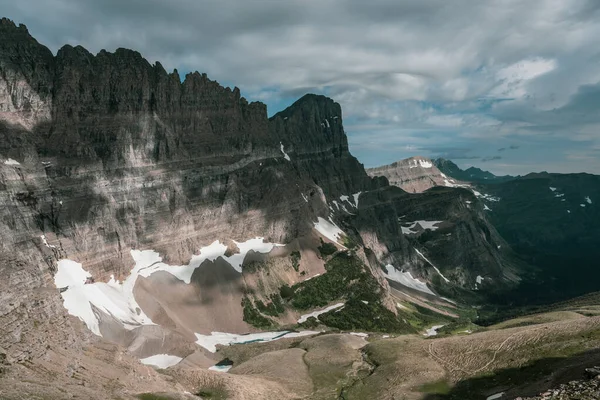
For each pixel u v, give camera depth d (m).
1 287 88.38
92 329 174.75
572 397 77.44
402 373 139.12
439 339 166.38
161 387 103.12
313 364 161.62
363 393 134.00
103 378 92.12
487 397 114.62
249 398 121.88
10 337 81.81
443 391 124.06
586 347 123.69
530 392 105.31
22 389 69.44
